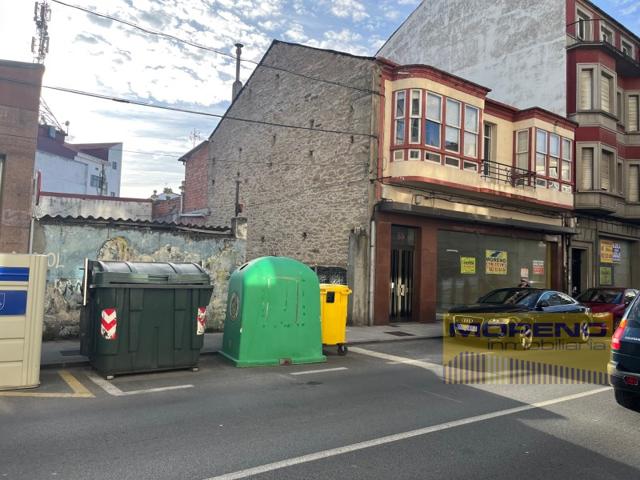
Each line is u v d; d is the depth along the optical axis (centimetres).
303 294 951
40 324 709
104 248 1141
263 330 905
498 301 1279
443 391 721
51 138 4034
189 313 836
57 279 1084
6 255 686
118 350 772
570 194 2106
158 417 570
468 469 432
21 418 558
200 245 1272
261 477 409
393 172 1611
